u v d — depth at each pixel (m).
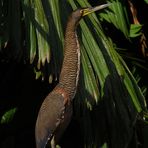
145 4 13.29
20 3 10.04
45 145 10.27
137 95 10.66
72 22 10.17
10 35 10.01
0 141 12.73
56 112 10.09
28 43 9.86
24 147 12.86
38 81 12.45
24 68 12.43
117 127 10.95
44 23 9.88
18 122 12.62
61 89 10.19
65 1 10.55
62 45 10.10
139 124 11.77
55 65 10.12
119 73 10.32
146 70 12.87
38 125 10.36
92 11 10.33
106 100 10.66
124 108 10.63
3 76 12.55
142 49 13.01
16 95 12.60
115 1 12.18
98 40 10.48
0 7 10.06
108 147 11.16
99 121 11.05
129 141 11.02
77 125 12.52
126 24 12.21
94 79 10.23
